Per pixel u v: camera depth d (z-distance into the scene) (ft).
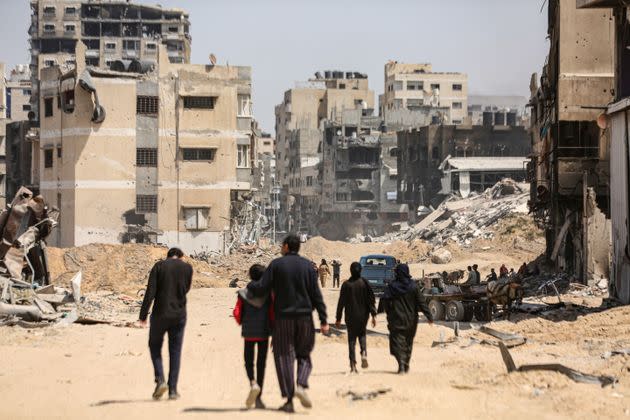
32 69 573.33
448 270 233.35
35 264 106.52
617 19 116.78
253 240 302.66
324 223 515.50
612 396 47.85
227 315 114.21
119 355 68.18
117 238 250.98
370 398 45.27
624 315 86.22
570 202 154.51
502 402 45.73
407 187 461.78
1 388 51.16
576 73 156.25
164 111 252.62
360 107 543.39
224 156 255.09
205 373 59.00
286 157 610.65
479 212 327.26
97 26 575.79
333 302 144.56
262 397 47.06
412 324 55.42
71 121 251.80
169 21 581.53
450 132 437.99
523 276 167.94
